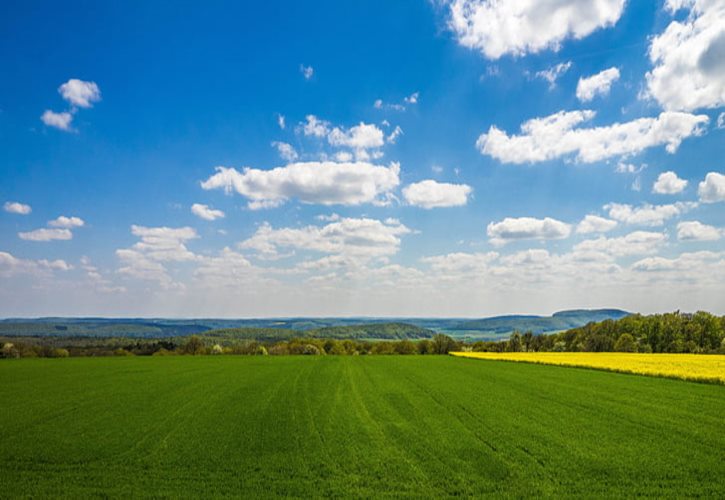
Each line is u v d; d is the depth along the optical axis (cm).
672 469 1583
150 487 1402
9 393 3369
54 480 1459
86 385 3853
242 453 1759
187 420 2364
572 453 1769
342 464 1628
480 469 1577
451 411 2633
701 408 2756
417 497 1334
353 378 4441
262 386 3791
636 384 3944
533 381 4178
